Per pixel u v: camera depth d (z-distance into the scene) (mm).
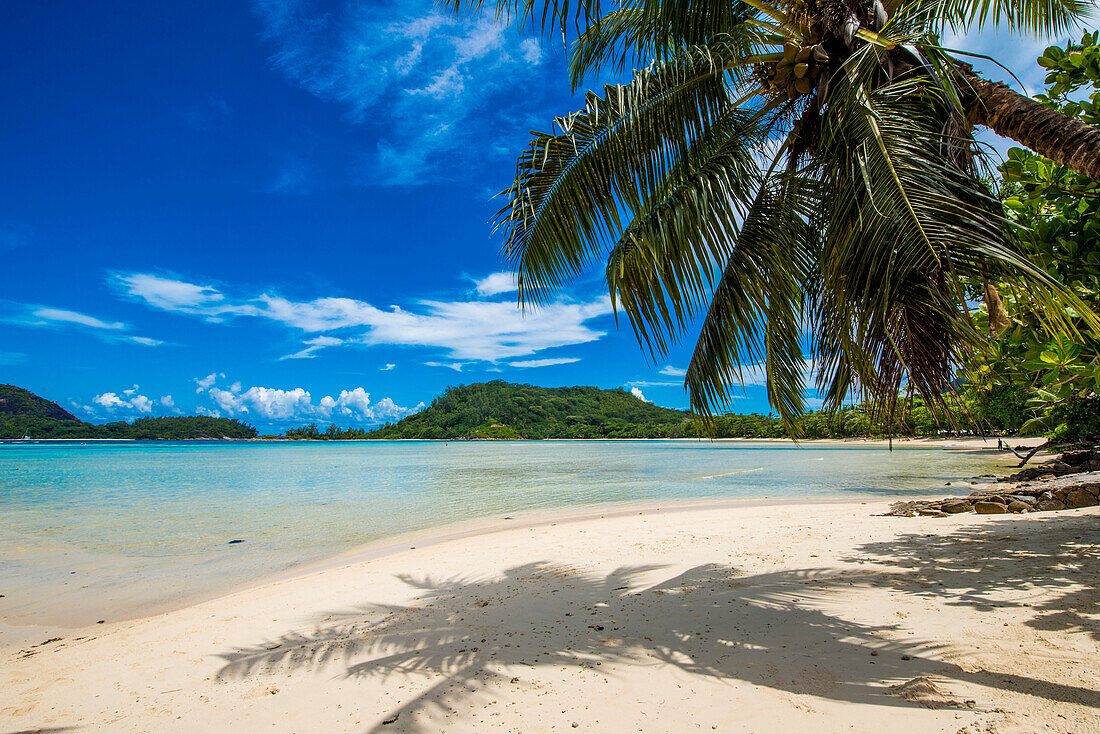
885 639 3254
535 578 5891
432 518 12828
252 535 10742
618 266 4344
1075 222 3771
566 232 5031
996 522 7512
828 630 3502
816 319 4672
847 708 2438
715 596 4582
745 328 4664
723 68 4488
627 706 2682
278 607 5395
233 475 29094
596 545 7801
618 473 27797
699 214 4297
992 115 3443
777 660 3076
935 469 24094
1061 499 8664
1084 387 4355
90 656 4164
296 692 3213
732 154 4703
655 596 4738
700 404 4906
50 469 34188
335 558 8539
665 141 4695
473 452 70875
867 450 52094
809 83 4145
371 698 3039
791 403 4863
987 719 2203
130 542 10070
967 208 3072
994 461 27094
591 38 4844
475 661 3453
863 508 10727
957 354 3582
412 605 5105
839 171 3988
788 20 4238
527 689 2975
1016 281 2996
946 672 2703
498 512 13727
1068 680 2490
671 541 7719
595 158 4816
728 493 16656
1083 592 3887
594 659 3342
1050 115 3146
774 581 4980
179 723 2918
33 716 3098
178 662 3904
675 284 4359
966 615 3576
